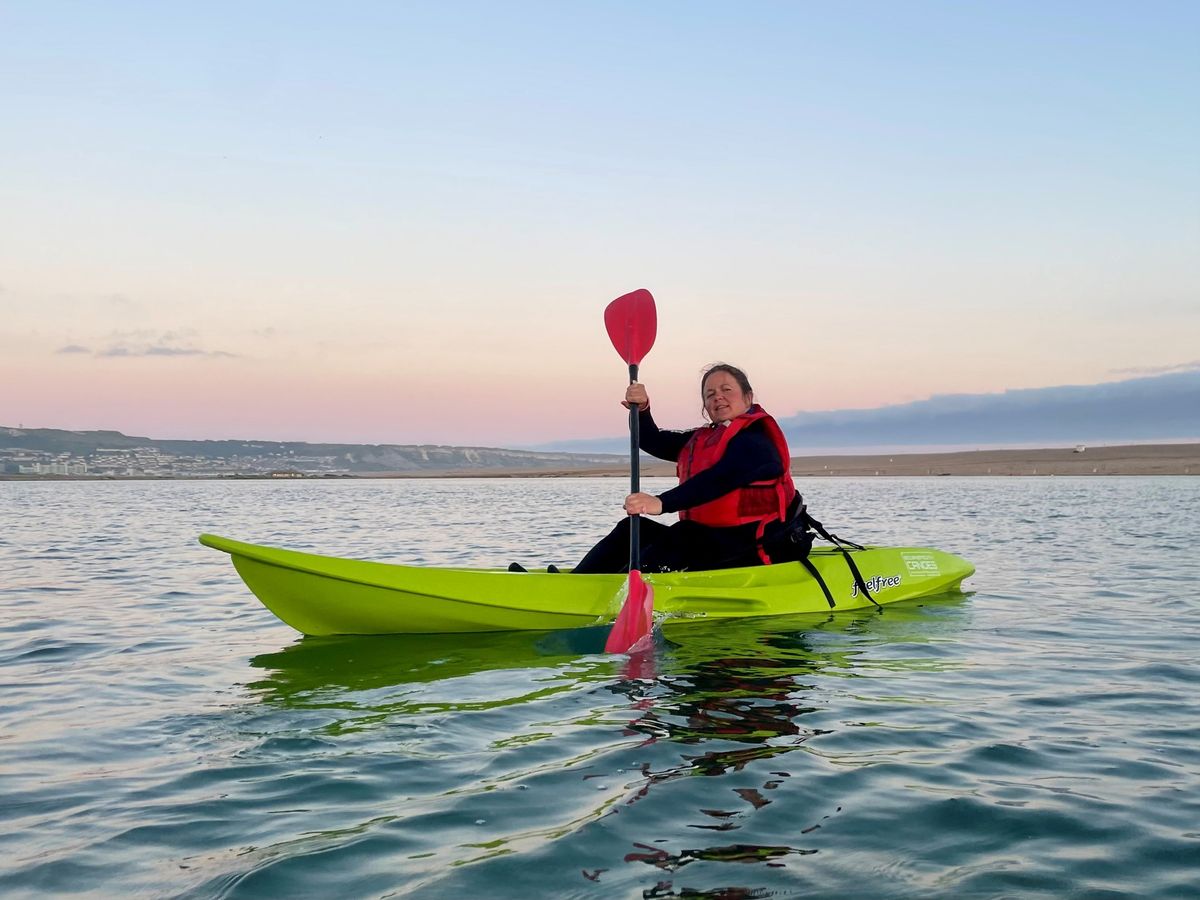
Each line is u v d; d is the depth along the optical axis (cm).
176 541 1277
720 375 571
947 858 230
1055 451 7381
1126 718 360
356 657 473
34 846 241
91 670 454
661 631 539
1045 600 671
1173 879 219
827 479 5062
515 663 456
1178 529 1367
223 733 342
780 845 238
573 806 264
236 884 217
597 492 3944
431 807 265
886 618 589
